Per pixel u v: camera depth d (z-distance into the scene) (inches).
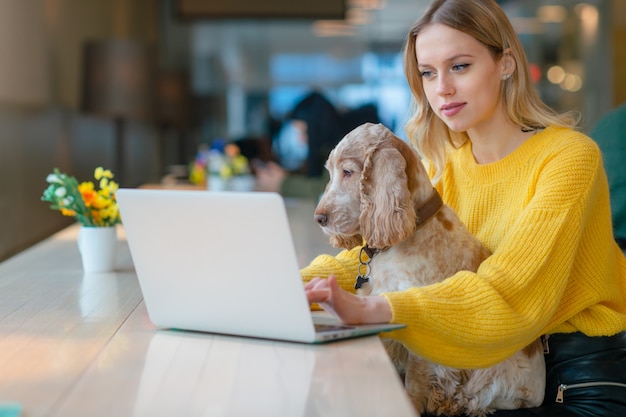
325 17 395.9
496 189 77.2
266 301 58.7
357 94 456.4
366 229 62.8
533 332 64.4
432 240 67.0
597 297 73.9
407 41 78.0
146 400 47.7
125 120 347.6
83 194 99.1
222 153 305.4
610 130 123.7
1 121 209.8
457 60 72.6
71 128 289.0
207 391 49.3
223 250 59.2
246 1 393.4
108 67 281.7
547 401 76.3
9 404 46.4
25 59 235.3
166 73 407.8
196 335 63.4
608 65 404.8
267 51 455.2
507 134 77.4
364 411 45.7
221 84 457.4
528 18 416.5
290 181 278.1
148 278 64.1
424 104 80.9
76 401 47.6
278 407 46.4
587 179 70.3
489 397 69.6
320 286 59.6
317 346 58.8
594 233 73.9
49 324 67.8
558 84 414.6
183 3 394.3
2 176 207.8
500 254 66.0
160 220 61.3
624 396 73.8
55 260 109.7
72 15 294.0
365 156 63.6
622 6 401.7
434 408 69.9
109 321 68.8
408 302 60.1
